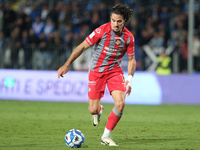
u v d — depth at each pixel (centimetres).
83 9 7362
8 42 6069
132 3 7069
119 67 2411
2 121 3472
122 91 2316
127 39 2336
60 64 5953
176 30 6725
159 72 6028
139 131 2952
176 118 3875
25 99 5634
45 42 6231
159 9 6956
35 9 6919
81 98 5519
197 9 7306
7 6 6856
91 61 2438
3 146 2227
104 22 6575
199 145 2316
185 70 6097
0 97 5688
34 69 6000
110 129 2291
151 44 6372
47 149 2127
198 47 6525
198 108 4956
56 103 5266
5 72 5697
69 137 2186
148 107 4997
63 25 6700
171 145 2309
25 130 2944
